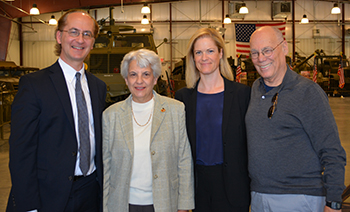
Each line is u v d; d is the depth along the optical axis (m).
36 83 1.50
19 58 16.59
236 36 16.17
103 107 1.75
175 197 1.60
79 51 1.59
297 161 1.39
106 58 7.00
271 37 1.47
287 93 1.43
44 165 1.49
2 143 5.67
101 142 1.66
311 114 1.35
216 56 1.77
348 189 2.78
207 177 1.72
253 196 1.54
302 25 17.64
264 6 17.03
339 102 12.70
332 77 15.87
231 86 1.78
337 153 1.30
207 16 16.89
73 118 1.54
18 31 16.48
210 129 1.74
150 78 1.57
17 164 1.39
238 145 1.70
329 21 17.66
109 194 1.60
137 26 16.61
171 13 16.69
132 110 1.64
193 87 1.89
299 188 1.38
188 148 1.67
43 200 1.48
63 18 1.60
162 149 1.56
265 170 1.44
